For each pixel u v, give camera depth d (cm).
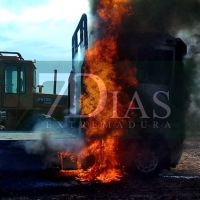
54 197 670
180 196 690
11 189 720
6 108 1133
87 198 666
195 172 928
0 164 755
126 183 788
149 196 686
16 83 1140
